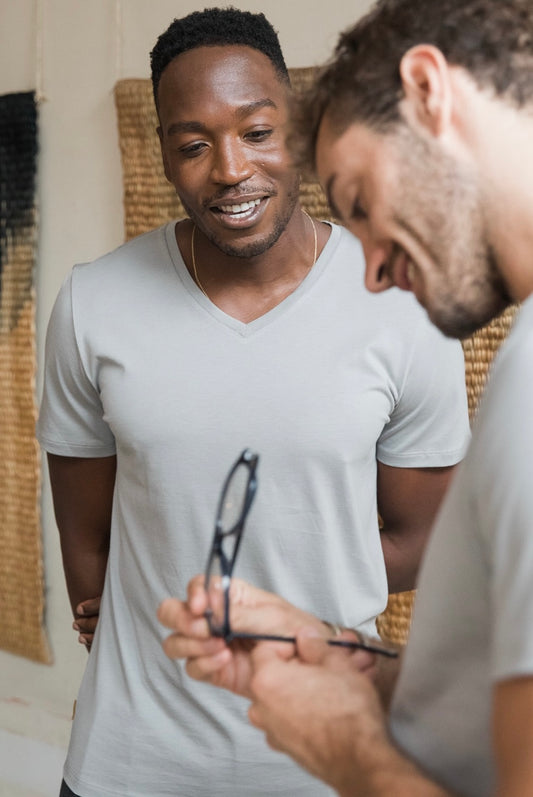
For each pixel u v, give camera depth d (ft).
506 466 2.04
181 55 4.22
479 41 2.36
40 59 7.82
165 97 4.27
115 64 7.37
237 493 4.29
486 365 5.89
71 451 4.85
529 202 2.32
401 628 6.33
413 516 4.83
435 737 2.46
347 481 4.31
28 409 8.04
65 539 5.17
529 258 2.36
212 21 4.26
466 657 2.39
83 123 7.64
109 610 4.63
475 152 2.36
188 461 4.33
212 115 4.12
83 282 4.65
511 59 2.33
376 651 3.06
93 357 4.54
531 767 1.93
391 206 2.48
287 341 4.35
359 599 4.47
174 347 4.40
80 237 7.81
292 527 4.31
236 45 4.22
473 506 2.21
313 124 2.69
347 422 4.28
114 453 4.90
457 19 2.40
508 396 2.08
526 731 1.95
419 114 2.42
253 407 4.30
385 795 2.28
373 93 2.48
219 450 4.31
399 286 2.68
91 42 7.49
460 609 2.35
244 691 3.12
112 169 7.52
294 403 4.28
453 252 2.44
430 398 4.50
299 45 6.40
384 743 2.43
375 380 4.35
